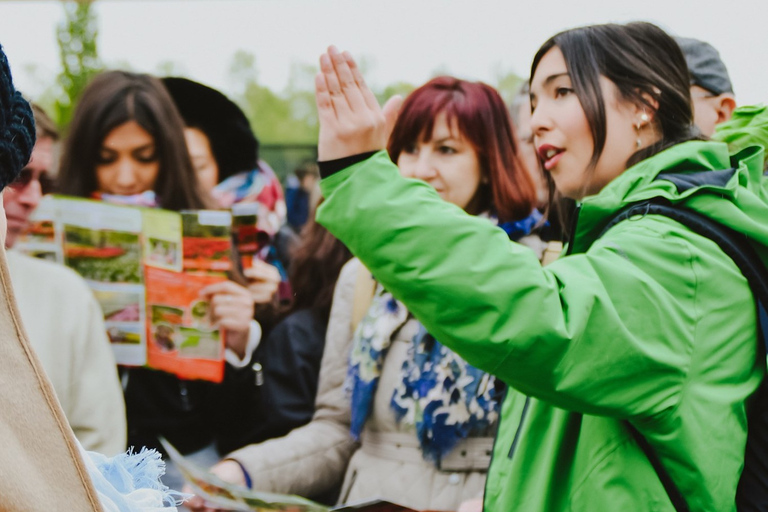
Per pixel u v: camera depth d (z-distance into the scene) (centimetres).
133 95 230
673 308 104
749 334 111
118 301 221
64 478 65
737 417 109
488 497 131
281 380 221
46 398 66
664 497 107
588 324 99
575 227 119
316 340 226
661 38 128
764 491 110
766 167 155
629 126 125
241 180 276
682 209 112
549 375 98
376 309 190
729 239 111
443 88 198
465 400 175
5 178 65
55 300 201
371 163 106
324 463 201
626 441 110
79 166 229
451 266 99
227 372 224
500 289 97
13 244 223
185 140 236
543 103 129
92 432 197
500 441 134
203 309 220
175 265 220
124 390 223
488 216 198
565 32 129
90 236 221
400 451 182
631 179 117
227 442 227
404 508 144
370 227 102
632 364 100
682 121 127
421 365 180
